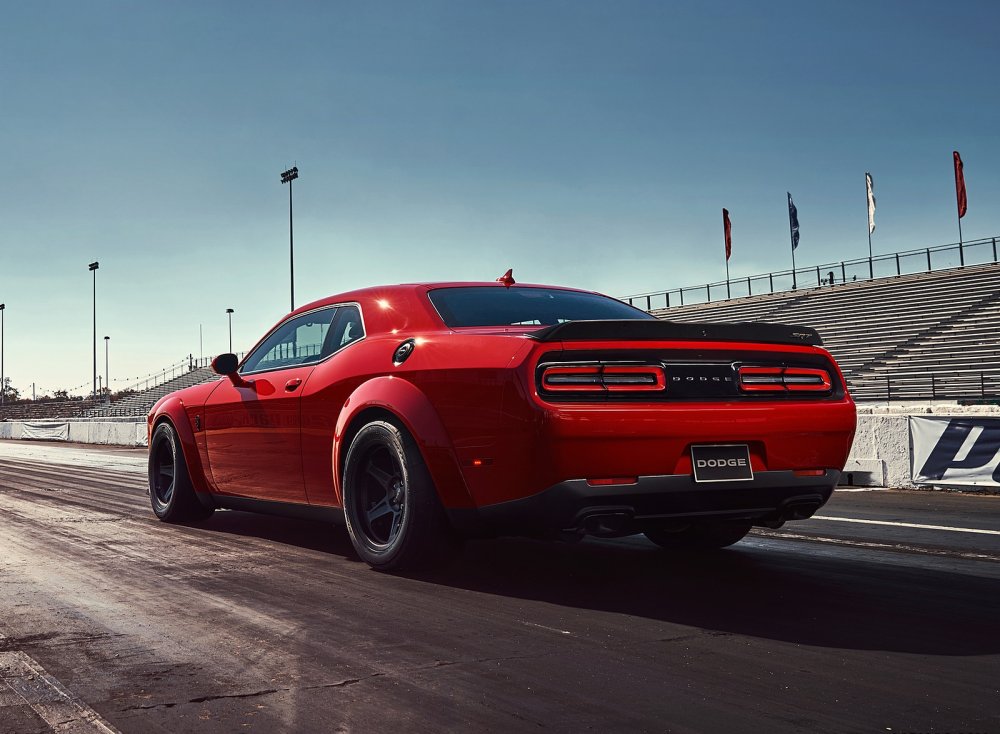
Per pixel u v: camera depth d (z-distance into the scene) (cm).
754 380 343
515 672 237
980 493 800
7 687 229
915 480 852
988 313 2528
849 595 332
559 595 333
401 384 365
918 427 853
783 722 200
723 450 330
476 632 279
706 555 423
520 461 319
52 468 1222
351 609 311
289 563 403
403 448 359
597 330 323
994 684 226
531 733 194
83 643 271
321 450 413
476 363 337
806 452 345
